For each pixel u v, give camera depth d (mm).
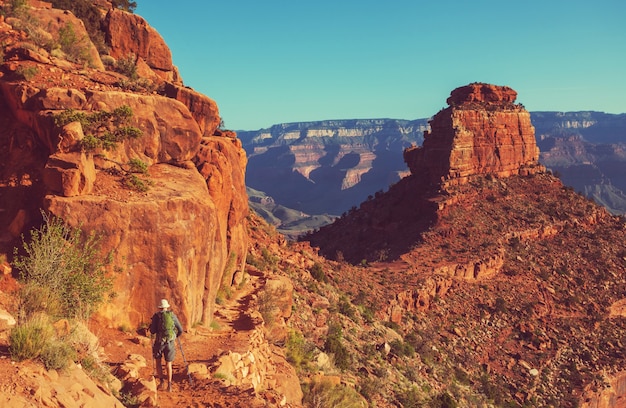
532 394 57000
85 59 23578
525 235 93250
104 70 24719
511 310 72938
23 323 9609
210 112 24469
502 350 64625
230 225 24391
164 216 16578
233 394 11984
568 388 60406
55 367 8664
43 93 17812
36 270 12531
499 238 90250
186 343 16328
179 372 13273
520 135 115375
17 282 13414
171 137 20328
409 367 40625
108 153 18125
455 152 105750
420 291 66250
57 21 24109
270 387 16891
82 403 8336
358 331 41250
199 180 19953
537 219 97625
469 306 71312
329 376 22578
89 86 20109
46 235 13508
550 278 83500
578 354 67625
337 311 41156
